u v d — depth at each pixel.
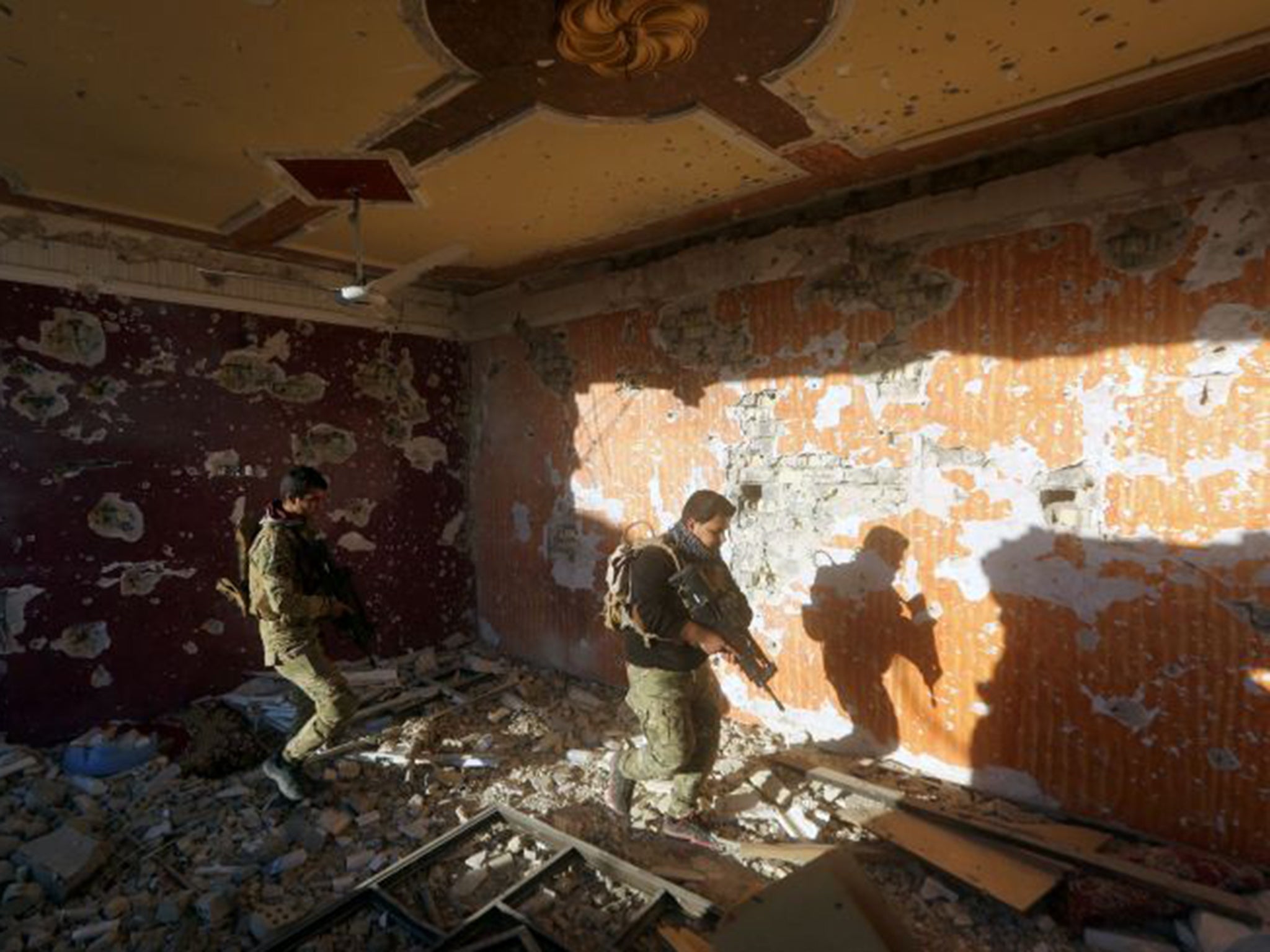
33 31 1.82
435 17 1.77
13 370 3.51
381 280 3.08
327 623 4.80
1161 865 2.51
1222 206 2.44
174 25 1.79
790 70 2.09
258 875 2.76
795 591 3.70
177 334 4.03
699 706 2.98
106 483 3.81
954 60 2.06
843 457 3.46
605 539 4.58
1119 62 2.09
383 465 5.03
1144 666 2.67
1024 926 2.39
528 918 2.50
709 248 3.90
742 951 1.84
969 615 3.10
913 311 3.19
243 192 3.12
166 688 4.04
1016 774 3.02
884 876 2.68
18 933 2.41
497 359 5.25
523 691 4.62
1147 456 2.63
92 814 3.09
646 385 4.27
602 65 2.02
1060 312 2.79
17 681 3.56
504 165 2.80
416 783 3.43
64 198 3.21
